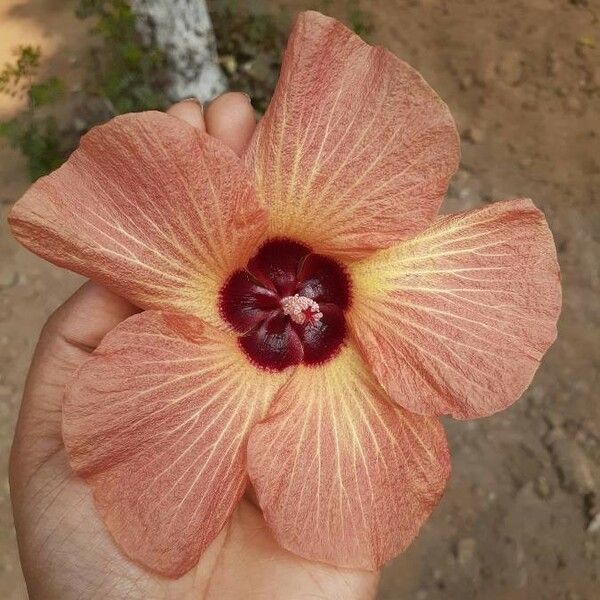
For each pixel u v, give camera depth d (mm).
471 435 341
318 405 163
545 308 153
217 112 190
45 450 177
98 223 146
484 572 313
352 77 148
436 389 155
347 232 159
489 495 327
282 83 148
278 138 151
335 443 160
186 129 142
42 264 404
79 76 469
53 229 143
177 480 151
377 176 152
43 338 184
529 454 335
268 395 163
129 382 148
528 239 155
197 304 160
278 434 156
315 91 148
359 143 151
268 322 170
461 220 160
